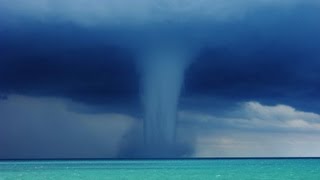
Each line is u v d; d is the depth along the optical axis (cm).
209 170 9812
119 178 7406
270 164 13762
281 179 6944
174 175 8100
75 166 13512
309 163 14538
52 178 7538
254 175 7938
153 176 7856
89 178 7469
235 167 11450
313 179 7000
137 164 15438
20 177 7919
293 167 11050
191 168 11081
